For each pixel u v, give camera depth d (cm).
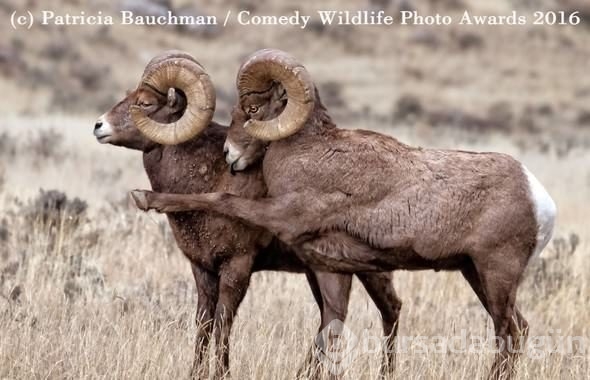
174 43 17525
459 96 17562
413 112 15712
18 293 3356
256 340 2988
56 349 2798
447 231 2822
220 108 12775
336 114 14238
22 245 3969
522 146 11088
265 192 2947
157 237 4188
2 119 9994
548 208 2873
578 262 4200
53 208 4231
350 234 2859
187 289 3603
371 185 2842
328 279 2919
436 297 3731
